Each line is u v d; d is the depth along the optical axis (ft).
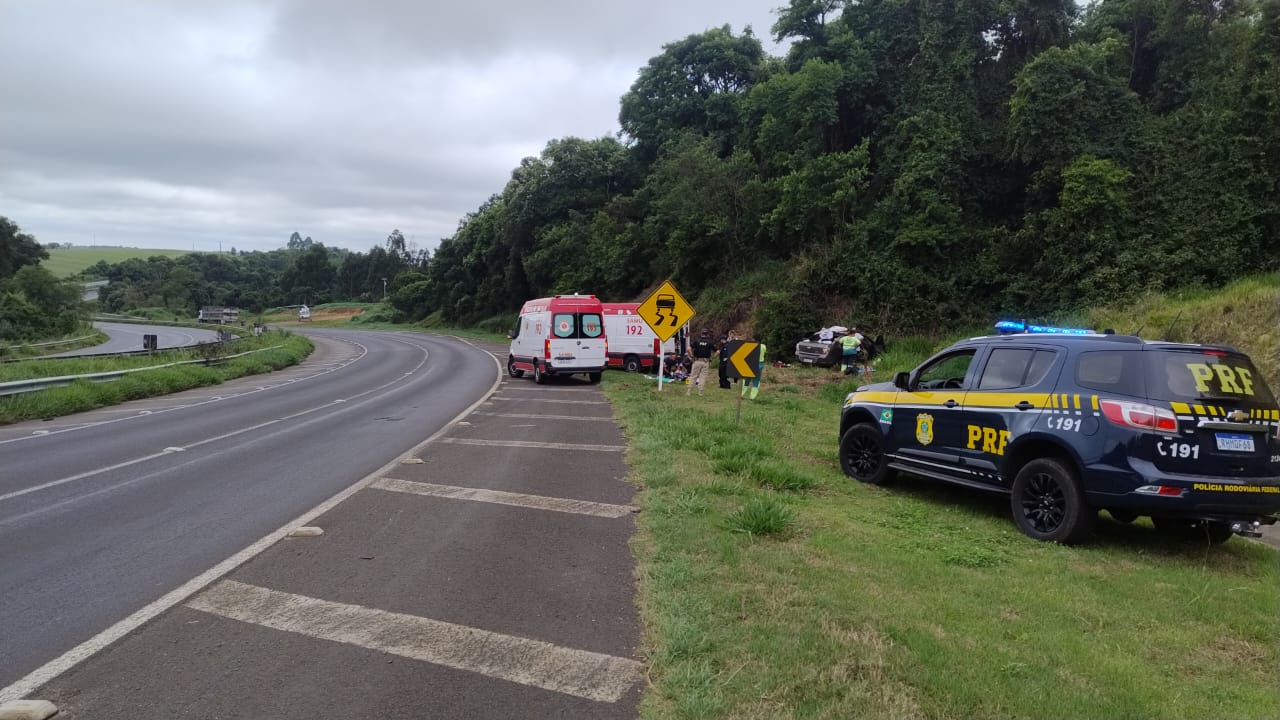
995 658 13.29
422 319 282.36
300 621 15.51
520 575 18.20
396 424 46.78
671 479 27.99
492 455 34.88
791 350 93.50
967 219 89.30
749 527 21.30
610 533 21.75
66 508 25.22
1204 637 14.97
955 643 13.96
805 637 13.94
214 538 21.58
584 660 13.64
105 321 296.10
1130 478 20.42
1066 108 79.77
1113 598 17.02
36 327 177.88
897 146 95.55
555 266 171.53
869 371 74.23
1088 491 21.18
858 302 90.99
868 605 15.67
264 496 26.89
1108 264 72.18
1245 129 69.26
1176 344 21.47
